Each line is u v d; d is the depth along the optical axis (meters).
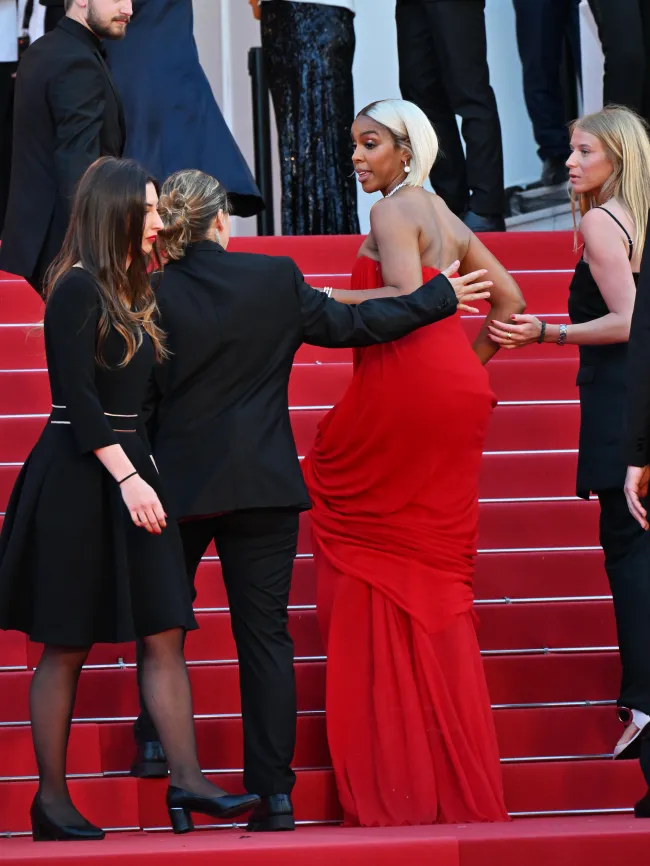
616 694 16.64
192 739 12.96
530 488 19.75
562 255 25.08
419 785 14.12
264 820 13.43
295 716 13.66
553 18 33.28
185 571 13.17
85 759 15.38
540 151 34.03
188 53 23.30
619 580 15.26
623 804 15.24
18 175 18.33
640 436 12.61
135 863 11.45
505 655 17.22
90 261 12.70
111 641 12.66
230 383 13.72
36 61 18.12
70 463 12.73
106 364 12.63
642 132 15.60
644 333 12.59
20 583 12.80
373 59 37.56
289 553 13.84
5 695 16.19
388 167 15.39
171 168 22.86
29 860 11.33
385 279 14.88
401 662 14.58
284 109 27.94
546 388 21.58
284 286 13.81
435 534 14.93
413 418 14.86
